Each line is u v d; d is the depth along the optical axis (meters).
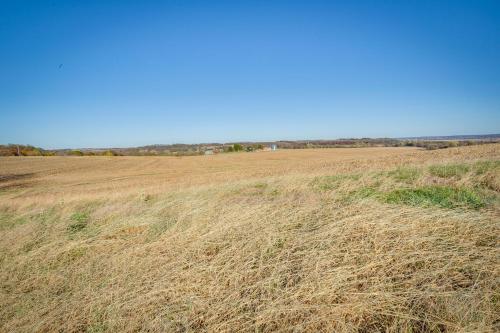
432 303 2.56
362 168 13.45
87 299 3.28
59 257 4.42
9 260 4.42
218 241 4.33
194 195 7.88
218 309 2.88
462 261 3.04
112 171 42.50
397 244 3.53
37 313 3.10
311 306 2.68
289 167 27.89
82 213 7.12
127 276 3.67
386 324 2.50
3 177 36.56
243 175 22.62
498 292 2.58
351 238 3.81
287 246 3.91
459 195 5.35
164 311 2.95
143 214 6.23
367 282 2.97
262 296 2.95
